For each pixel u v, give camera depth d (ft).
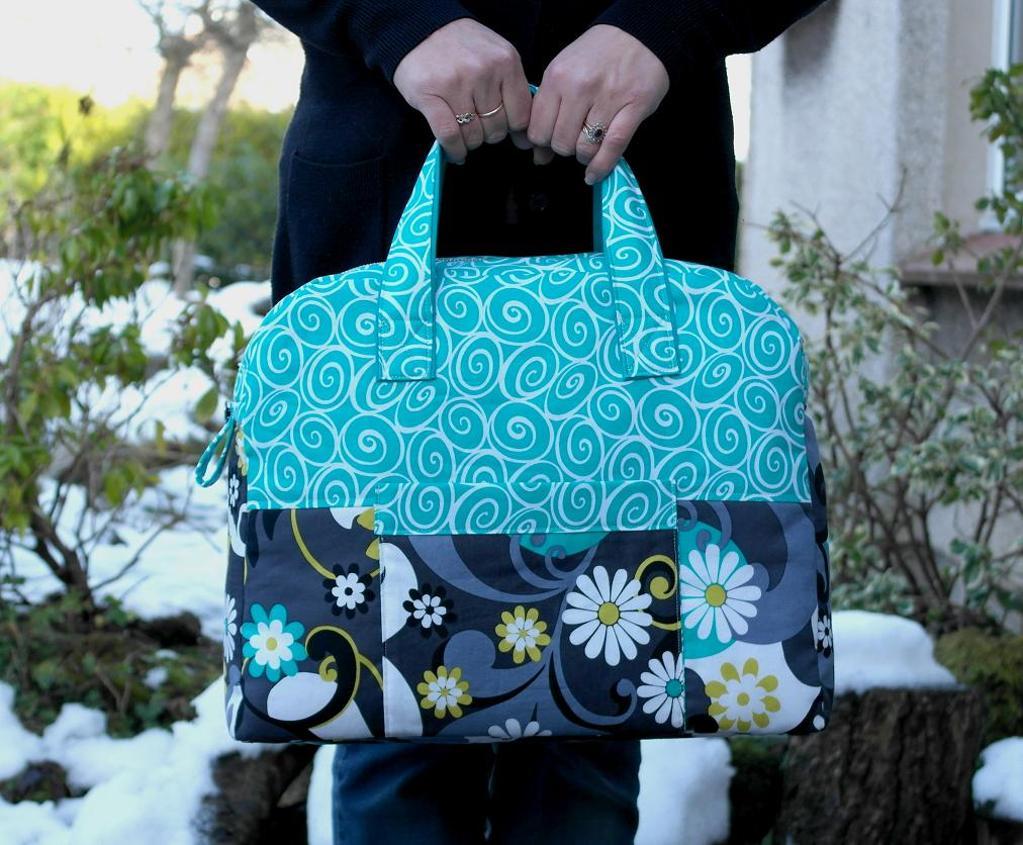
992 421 7.93
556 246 4.42
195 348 8.32
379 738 3.75
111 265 7.86
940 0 10.23
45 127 39.58
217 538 10.74
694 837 6.49
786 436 3.86
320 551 3.71
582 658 3.73
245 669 3.73
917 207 10.30
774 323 3.90
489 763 4.98
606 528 3.75
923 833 6.45
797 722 3.79
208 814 6.26
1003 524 9.23
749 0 4.11
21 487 7.50
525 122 3.94
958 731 6.50
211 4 43.27
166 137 45.11
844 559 8.62
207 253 43.68
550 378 3.78
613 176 3.98
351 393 3.75
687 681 3.76
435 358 3.77
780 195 12.67
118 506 8.45
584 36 3.93
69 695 7.49
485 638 3.72
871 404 8.71
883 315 8.54
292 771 6.66
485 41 3.84
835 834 6.42
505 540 3.72
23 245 8.27
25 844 6.09
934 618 8.27
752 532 3.80
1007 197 8.19
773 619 3.79
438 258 4.15
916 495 9.97
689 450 3.80
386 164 4.24
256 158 45.83
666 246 4.46
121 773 6.59
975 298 9.82
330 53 4.19
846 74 11.23
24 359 7.84
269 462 3.75
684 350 3.84
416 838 4.55
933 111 10.30
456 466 3.74
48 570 9.28
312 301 3.80
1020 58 10.16
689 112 4.32
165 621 8.66
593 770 4.66
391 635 3.70
